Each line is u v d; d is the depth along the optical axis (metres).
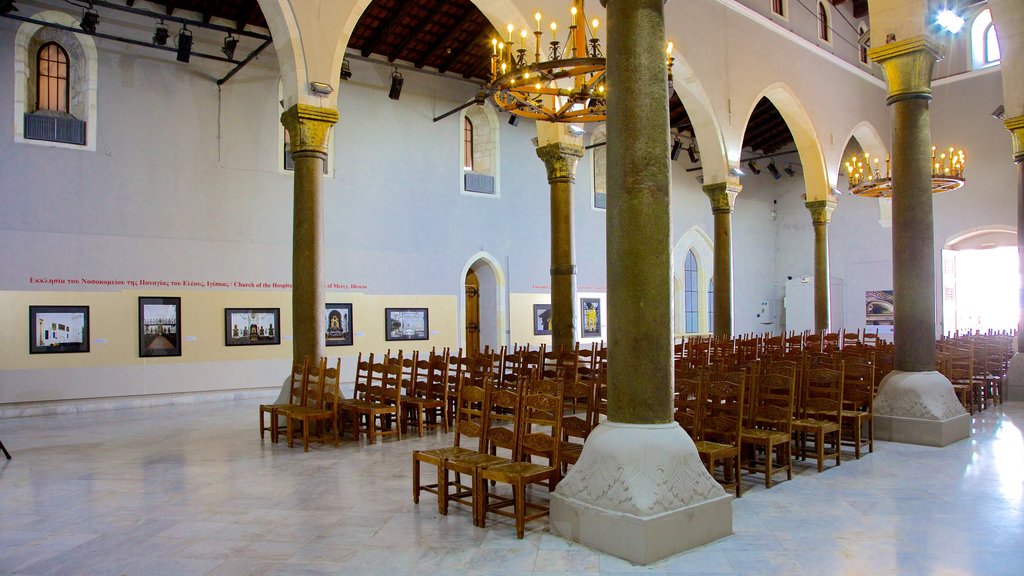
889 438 8.17
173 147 12.88
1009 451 7.50
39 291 11.48
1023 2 12.01
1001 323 21.84
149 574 4.11
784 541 4.59
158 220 12.66
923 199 8.49
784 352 10.36
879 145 21.11
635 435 4.51
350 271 14.93
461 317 16.78
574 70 7.81
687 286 22.73
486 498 5.11
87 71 12.09
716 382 6.10
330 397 8.10
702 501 4.54
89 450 8.01
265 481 6.39
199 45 13.20
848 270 23.05
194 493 5.97
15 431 9.52
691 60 14.34
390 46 15.28
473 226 17.14
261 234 13.80
